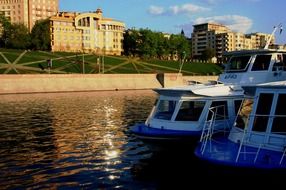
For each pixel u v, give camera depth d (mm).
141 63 133875
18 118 37438
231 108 17438
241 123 14625
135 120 35281
